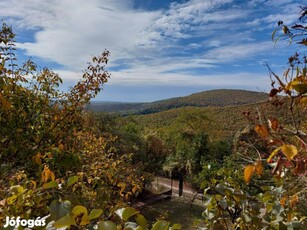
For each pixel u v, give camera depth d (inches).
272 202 59.4
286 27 35.7
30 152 119.3
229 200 61.7
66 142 148.3
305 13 35.4
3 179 78.8
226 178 69.2
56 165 109.8
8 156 118.6
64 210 32.4
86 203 86.7
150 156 623.8
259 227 56.2
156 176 601.6
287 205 55.4
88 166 134.6
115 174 149.4
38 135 138.1
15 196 45.4
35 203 47.5
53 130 146.2
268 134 34.9
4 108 116.5
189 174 543.2
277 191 56.7
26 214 44.0
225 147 516.7
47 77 156.7
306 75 32.5
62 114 152.2
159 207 417.1
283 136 34.4
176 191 530.3
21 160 118.1
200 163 511.5
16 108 127.3
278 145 34.4
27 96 139.8
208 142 561.9
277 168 32.8
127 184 157.6
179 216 356.5
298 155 32.4
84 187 98.0
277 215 53.6
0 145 117.0
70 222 29.3
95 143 182.4
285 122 36.0
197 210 368.5
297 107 35.6
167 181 593.0
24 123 132.1
